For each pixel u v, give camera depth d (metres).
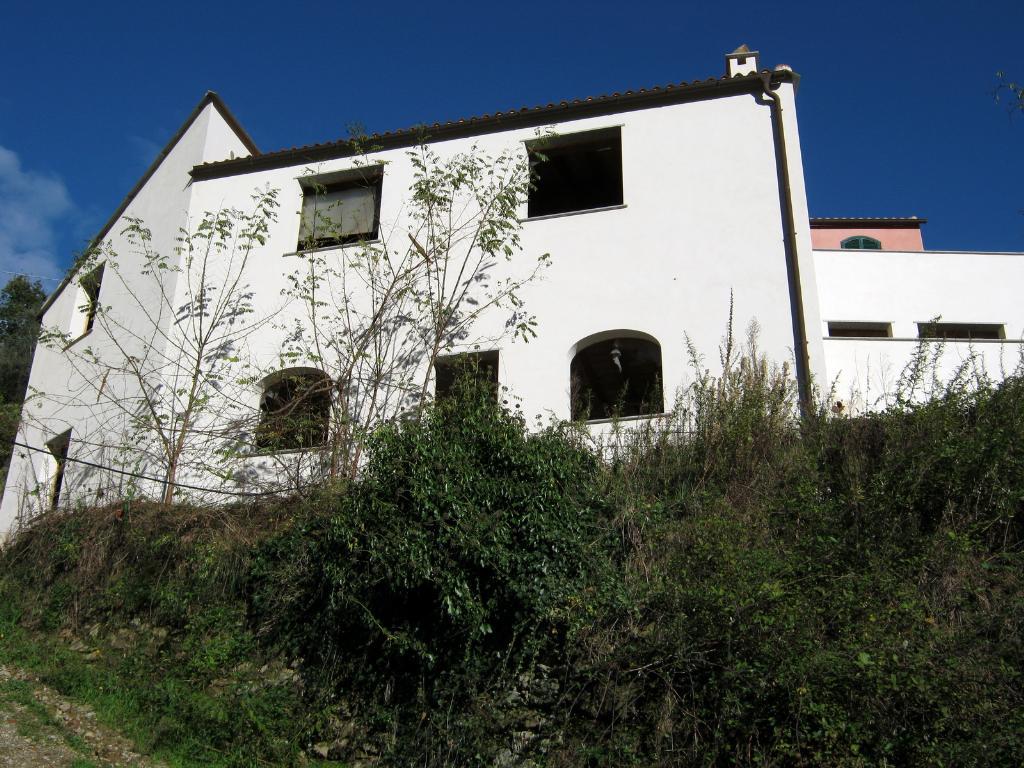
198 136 18.61
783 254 14.64
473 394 12.28
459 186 16.33
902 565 9.83
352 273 16.16
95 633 12.73
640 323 14.62
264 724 10.49
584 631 9.90
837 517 10.47
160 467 14.95
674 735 9.02
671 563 10.33
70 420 17.36
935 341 14.01
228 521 13.21
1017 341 14.45
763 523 10.73
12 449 18.92
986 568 9.82
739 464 12.04
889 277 19.80
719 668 9.14
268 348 15.92
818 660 8.70
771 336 14.06
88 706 11.28
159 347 16.44
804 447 12.05
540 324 15.00
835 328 19.58
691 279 14.76
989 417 11.28
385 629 10.46
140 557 13.20
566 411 14.26
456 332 15.23
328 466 14.04
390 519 10.49
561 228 15.66
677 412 13.30
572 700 9.62
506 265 15.57
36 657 12.48
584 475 11.51
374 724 10.23
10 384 28.67
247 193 17.67
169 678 11.47
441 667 10.27
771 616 9.08
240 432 15.09
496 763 9.52
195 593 12.28
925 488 10.67
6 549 15.11
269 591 11.70
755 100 15.93
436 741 9.82
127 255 18.52
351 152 17.41
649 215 15.41
